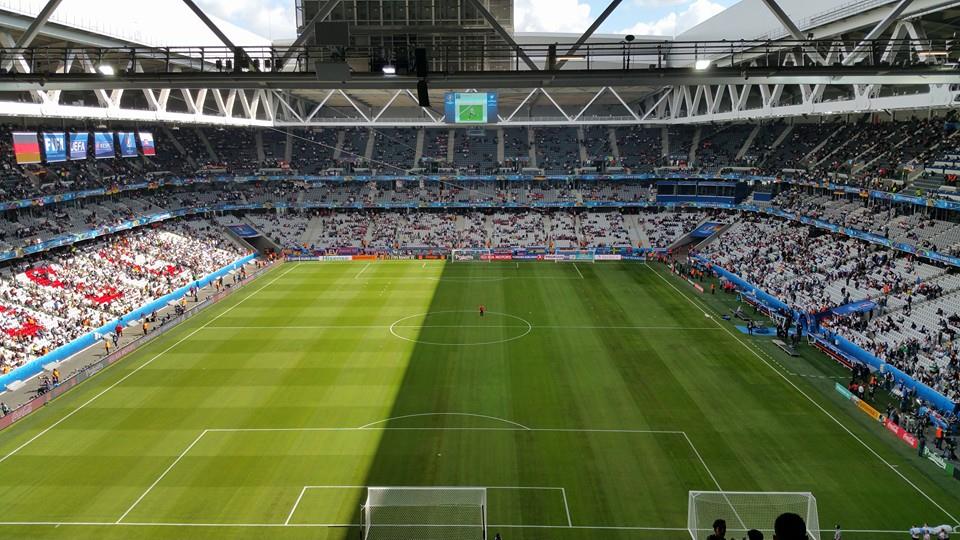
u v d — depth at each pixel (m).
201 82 28.14
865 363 50.84
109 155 79.75
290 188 110.62
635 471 35.00
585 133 122.81
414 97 95.50
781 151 97.88
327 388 46.84
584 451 37.22
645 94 111.62
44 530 30.20
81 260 75.81
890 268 66.19
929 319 53.88
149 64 69.62
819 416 41.75
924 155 71.88
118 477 34.81
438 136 122.69
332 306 70.19
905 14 47.66
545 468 35.31
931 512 31.08
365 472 35.00
